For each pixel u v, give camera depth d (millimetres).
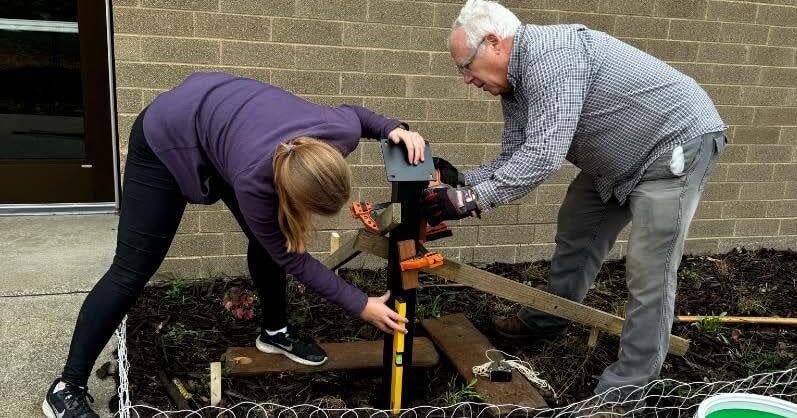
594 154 2426
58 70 4035
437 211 2180
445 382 2750
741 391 2842
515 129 2535
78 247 3750
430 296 3568
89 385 2543
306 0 3369
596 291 3805
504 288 2568
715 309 3678
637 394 2500
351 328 3145
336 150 1795
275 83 3439
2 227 3973
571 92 2160
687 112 2285
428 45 3600
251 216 1894
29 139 4090
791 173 4402
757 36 4047
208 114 2018
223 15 3283
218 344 2945
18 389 2486
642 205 2379
